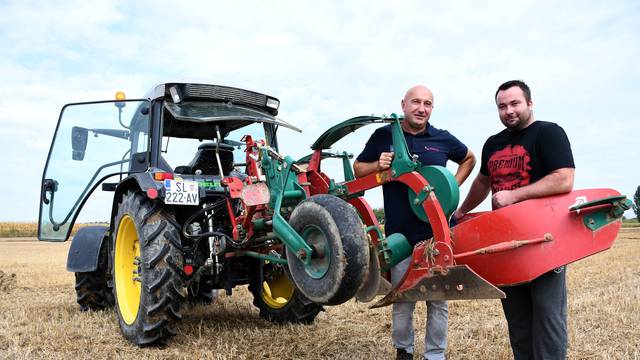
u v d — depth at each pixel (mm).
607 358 3826
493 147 3424
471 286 2873
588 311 5566
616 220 2834
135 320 4418
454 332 4812
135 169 4934
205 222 4789
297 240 3254
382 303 3264
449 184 3148
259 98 5305
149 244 4344
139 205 4520
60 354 4078
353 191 3727
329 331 4875
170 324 4367
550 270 2908
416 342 4496
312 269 3207
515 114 3168
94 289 6008
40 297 7422
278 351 4184
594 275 9406
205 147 4855
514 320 3301
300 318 5117
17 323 5281
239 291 7840
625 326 4855
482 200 3711
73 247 5945
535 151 3127
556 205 2912
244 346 4316
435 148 3803
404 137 3631
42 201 5641
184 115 4660
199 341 4398
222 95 5004
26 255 18406
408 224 3617
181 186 4406
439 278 3023
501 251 2910
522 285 3252
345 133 3803
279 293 5602
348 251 2930
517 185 3201
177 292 4332
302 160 4488
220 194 4727
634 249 16781
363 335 4762
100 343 4465
